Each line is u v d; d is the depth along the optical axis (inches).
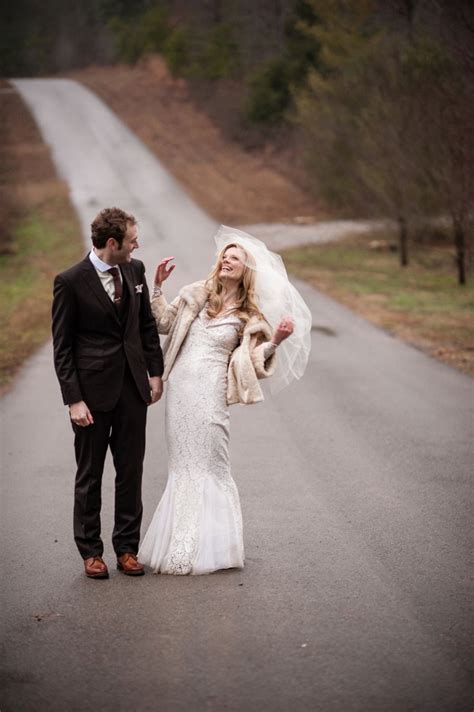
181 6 3777.1
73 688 143.2
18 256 1245.7
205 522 199.2
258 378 202.1
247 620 171.0
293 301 213.6
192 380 203.3
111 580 194.2
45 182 1854.1
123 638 162.6
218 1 3380.9
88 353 194.4
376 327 637.9
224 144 2345.0
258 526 231.1
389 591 187.0
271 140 2265.0
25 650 157.9
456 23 713.0
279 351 215.5
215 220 1567.4
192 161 2144.4
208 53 2888.8
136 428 198.8
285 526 231.3
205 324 207.6
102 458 198.2
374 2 1381.6
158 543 200.5
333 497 258.1
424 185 1020.5
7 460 303.9
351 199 1412.4
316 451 313.6
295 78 2287.2
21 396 418.9
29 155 2094.0
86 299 192.5
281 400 404.5
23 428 354.0
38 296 839.1
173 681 145.3
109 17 4136.3
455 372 477.1
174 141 2341.3
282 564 203.8
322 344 564.1
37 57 4229.8
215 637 162.9
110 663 152.2
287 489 265.9
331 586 189.9
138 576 197.0
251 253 208.5
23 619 172.1
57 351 192.7
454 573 198.4
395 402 399.9
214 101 2714.1
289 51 2337.6
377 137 1061.8
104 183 1854.1
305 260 1167.6
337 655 155.3
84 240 1322.6
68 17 4308.6
